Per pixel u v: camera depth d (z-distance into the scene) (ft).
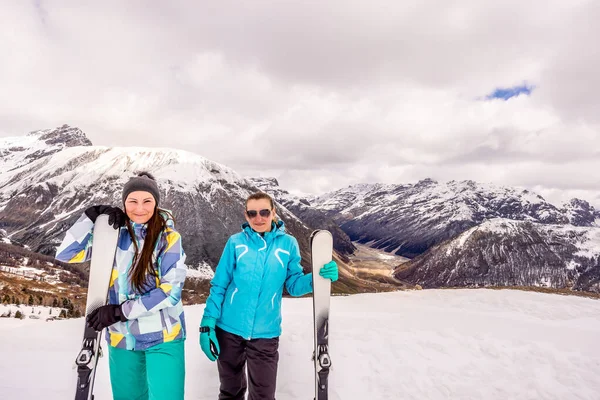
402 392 16.26
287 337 22.88
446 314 32.94
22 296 361.10
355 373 17.88
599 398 16.76
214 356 10.16
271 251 10.48
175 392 8.70
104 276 8.29
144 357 9.05
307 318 29.01
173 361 8.75
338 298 42.88
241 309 10.24
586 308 36.60
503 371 19.13
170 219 9.04
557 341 24.68
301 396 15.21
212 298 10.57
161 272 8.54
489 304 38.01
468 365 19.72
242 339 10.36
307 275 10.46
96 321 7.86
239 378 10.57
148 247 8.39
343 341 22.61
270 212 10.59
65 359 18.86
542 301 39.17
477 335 24.95
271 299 10.43
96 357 8.26
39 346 21.47
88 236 8.80
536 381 18.04
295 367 18.16
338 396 15.40
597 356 22.03
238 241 10.64
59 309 300.20
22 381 15.52
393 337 23.68
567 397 16.67
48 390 14.69
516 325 29.04
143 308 8.02
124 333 8.53
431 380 17.62
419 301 40.34
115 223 8.44
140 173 8.96
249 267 10.28
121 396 9.09
